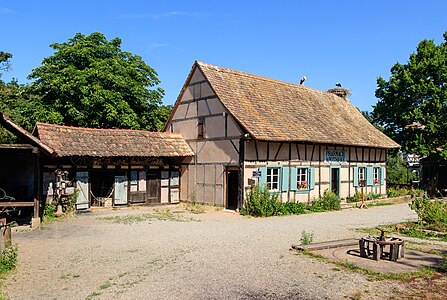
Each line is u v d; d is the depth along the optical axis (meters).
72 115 22.50
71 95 23.28
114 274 7.70
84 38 24.80
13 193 16.09
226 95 18.22
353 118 24.83
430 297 6.46
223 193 17.78
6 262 7.96
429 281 7.29
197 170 19.30
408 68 26.30
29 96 24.59
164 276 7.57
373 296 6.50
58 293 6.64
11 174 16.95
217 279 7.38
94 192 18.83
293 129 18.34
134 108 26.17
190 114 19.97
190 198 19.64
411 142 25.95
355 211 18.36
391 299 6.37
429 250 9.83
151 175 19.36
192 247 10.12
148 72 27.56
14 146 12.57
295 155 18.64
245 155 16.83
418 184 29.80
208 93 18.80
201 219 15.14
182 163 20.27
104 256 9.15
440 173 28.64
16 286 6.99
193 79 19.80
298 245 10.05
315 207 18.36
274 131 17.23
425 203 13.59
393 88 26.47
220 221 14.69
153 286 6.97
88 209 17.28
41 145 12.68
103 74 23.02
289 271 7.90
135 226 13.41
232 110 17.31
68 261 8.70
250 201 16.34
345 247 10.20
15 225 13.19
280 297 6.45
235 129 17.22
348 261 8.69
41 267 8.20
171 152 18.94
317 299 6.37
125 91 25.20
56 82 22.38
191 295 6.53
